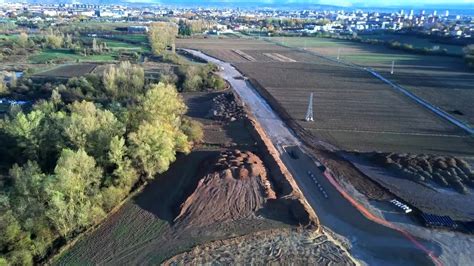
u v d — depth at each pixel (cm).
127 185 5209
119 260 4072
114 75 10219
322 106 9419
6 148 6044
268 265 3944
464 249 4219
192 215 4712
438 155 6500
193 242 4297
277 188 5278
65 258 4122
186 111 8569
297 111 8969
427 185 5488
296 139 7312
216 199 4934
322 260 4012
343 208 4953
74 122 5600
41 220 4262
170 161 5800
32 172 4747
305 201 4997
